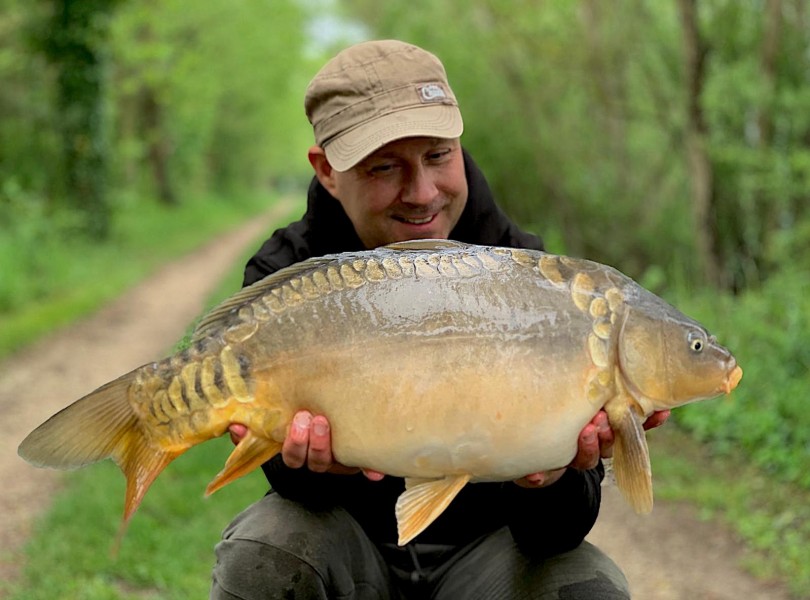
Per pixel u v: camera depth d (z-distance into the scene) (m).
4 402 6.92
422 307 1.81
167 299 12.27
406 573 2.38
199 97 26.27
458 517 2.36
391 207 2.30
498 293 1.83
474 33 11.53
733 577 4.16
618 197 11.44
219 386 1.84
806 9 8.47
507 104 11.71
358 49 2.33
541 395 1.79
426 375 1.79
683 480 5.32
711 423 5.96
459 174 2.33
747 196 8.63
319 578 2.14
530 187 12.37
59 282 12.10
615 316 1.84
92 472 5.21
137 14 18.12
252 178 53.38
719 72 8.34
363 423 1.81
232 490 4.89
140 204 24.64
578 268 1.88
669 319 1.86
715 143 8.54
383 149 2.23
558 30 10.55
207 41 24.80
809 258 7.73
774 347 6.50
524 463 1.82
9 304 10.37
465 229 2.48
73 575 3.93
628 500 1.84
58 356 8.53
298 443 1.81
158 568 3.95
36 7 15.64
